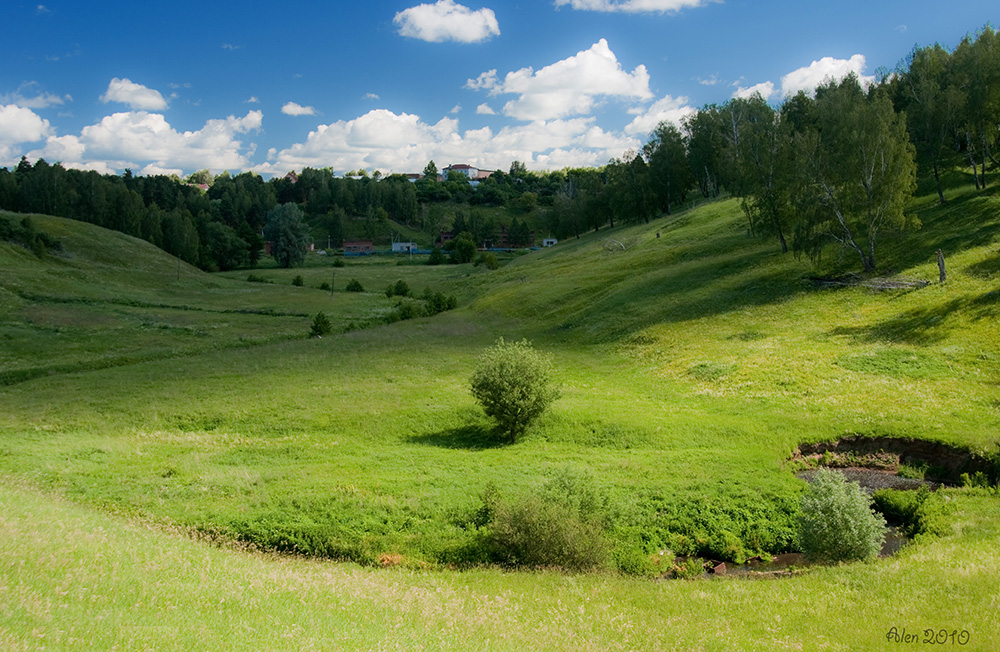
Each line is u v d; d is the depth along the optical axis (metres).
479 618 13.12
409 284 130.12
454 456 29.36
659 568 19.44
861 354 38.53
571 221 153.00
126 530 17.19
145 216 161.62
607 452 29.59
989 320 38.41
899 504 22.61
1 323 72.44
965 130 63.84
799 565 19.41
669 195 121.06
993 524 19.66
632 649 11.65
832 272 55.66
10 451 29.42
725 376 39.41
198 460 28.97
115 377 48.31
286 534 20.95
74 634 8.70
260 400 39.88
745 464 26.62
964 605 13.05
